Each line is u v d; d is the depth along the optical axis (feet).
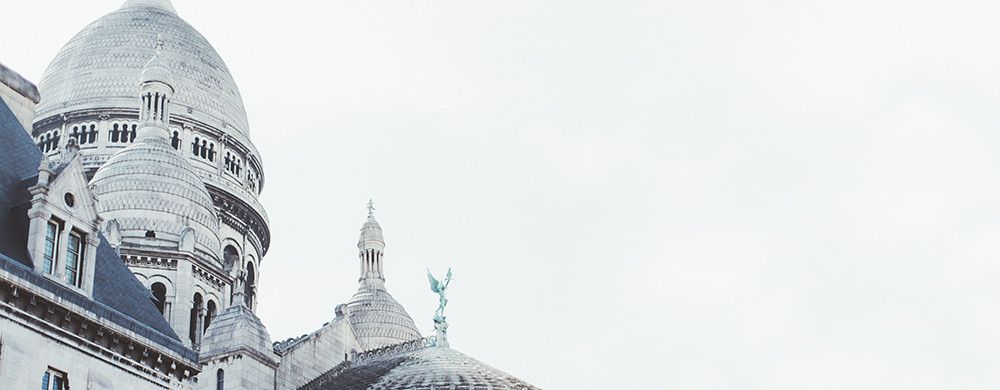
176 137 351.46
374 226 385.09
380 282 377.71
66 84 359.87
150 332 149.59
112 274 157.48
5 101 168.45
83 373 138.00
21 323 131.64
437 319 301.84
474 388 261.44
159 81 330.75
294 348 274.57
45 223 140.15
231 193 353.92
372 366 287.69
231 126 369.50
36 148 160.45
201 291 298.15
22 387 129.49
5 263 131.03
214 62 382.63
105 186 303.89
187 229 298.76
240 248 353.31
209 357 247.29
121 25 377.91
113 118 353.10
